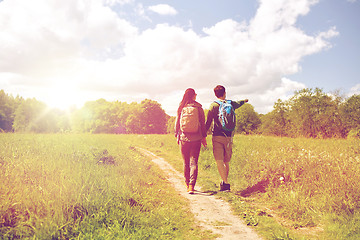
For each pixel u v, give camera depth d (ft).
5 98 328.49
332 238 8.74
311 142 36.91
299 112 91.76
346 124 80.74
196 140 15.05
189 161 15.66
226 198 13.94
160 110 230.48
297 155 18.75
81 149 24.50
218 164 15.17
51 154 18.72
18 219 8.99
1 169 12.60
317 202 11.88
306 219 10.51
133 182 14.62
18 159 15.43
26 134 39.42
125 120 257.55
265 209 12.35
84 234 8.66
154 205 12.40
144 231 9.20
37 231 8.16
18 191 10.33
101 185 12.60
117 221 9.59
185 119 14.89
